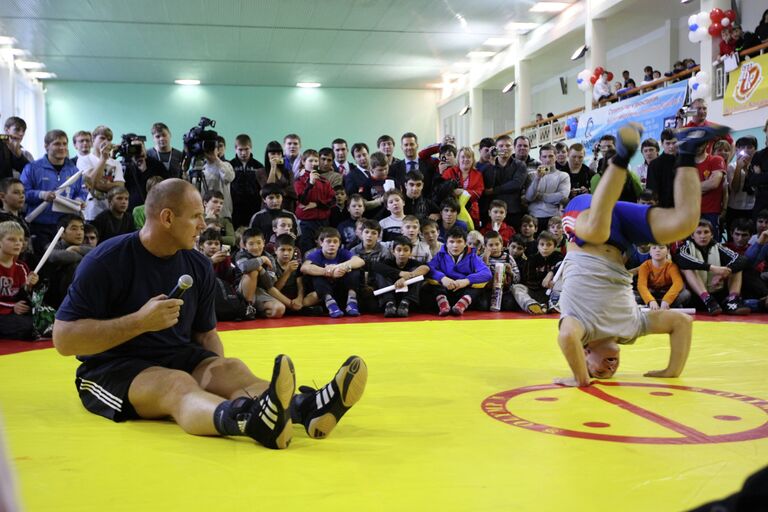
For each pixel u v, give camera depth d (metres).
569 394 3.44
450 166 9.44
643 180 9.88
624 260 3.84
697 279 7.65
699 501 1.98
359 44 21.56
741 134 12.58
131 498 2.03
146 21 18.80
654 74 16.78
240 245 7.96
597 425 2.84
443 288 7.96
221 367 2.99
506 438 2.66
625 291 3.77
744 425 2.83
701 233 7.68
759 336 5.59
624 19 19.12
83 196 7.98
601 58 17.64
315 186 8.74
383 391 3.54
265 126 26.97
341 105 27.58
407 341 5.39
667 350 4.86
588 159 16.50
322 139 27.44
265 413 2.46
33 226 7.55
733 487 2.09
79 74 24.47
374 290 7.91
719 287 7.75
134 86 25.92
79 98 25.47
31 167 7.80
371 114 27.83
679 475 2.21
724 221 9.29
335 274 7.77
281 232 8.01
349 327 6.46
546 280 8.00
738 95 12.50
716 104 13.15
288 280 7.96
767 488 0.89
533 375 3.96
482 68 24.19
